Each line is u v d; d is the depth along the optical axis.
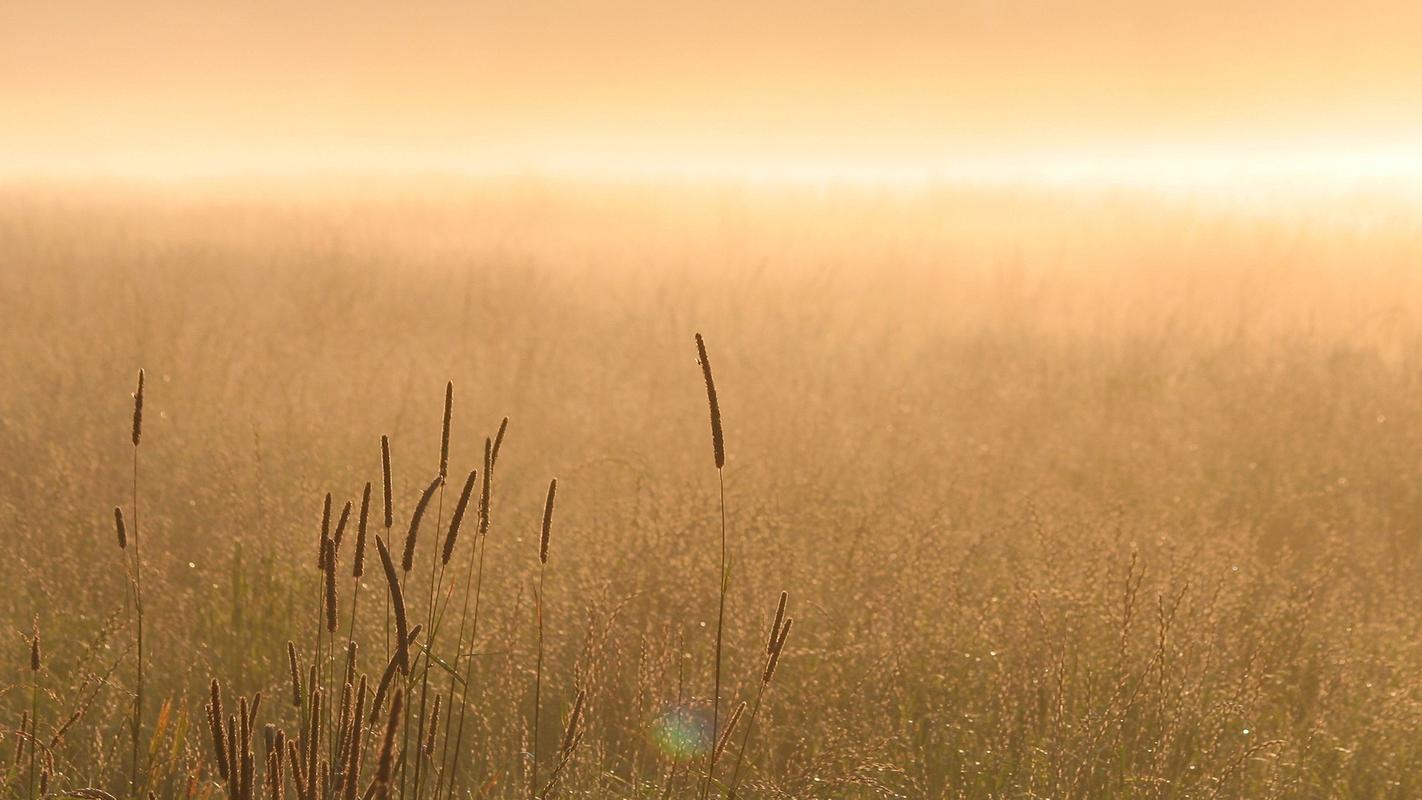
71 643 11.61
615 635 11.45
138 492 15.69
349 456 17.16
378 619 11.91
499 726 10.49
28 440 17.80
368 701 8.56
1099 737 9.82
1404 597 14.32
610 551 13.03
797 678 11.28
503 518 15.01
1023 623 11.81
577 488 16.64
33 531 13.92
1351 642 12.65
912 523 14.29
